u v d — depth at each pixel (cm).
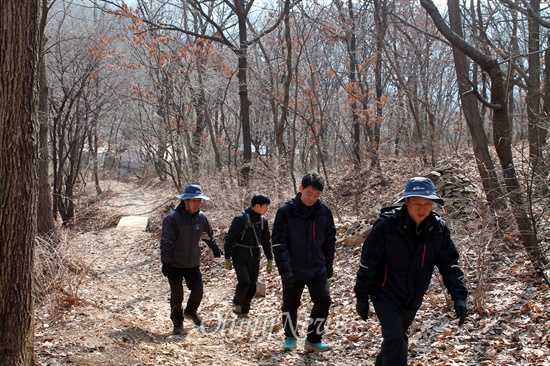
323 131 2775
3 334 386
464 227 794
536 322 525
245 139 1856
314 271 545
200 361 544
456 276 391
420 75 2234
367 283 399
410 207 386
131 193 3606
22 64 380
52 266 736
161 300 941
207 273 1172
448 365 475
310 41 2181
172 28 1873
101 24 2298
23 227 391
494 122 667
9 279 386
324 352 562
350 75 2150
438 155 1912
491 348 498
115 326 616
